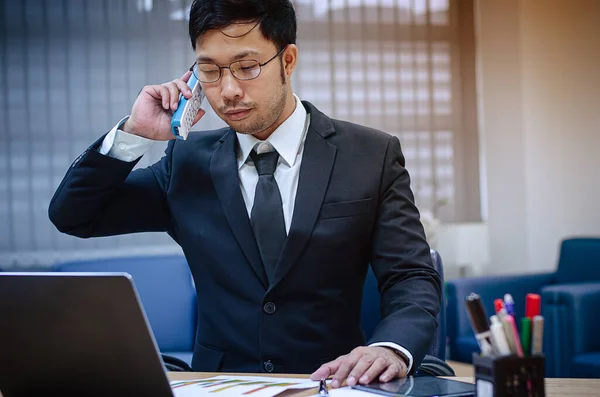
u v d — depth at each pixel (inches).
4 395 43.4
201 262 62.5
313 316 59.8
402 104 202.2
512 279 165.5
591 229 189.6
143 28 190.9
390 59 201.6
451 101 203.5
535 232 201.0
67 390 41.6
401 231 60.3
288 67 59.7
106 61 189.5
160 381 39.0
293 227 59.5
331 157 61.9
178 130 60.9
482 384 37.1
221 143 64.7
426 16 202.4
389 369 47.8
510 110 202.4
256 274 60.1
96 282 37.6
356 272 61.7
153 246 189.0
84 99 188.5
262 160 62.1
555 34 194.7
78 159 62.4
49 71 187.3
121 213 64.5
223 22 54.4
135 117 61.8
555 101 195.5
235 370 60.3
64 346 39.9
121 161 61.8
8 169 185.6
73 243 186.7
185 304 126.2
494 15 202.2
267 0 55.4
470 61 203.5
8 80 185.9
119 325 38.1
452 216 203.3
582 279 166.1
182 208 63.7
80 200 61.6
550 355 138.9
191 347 125.4
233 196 61.2
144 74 190.9
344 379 47.4
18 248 185.3
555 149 195.9
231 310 60.8
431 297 56.7
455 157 203.6
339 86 200.1
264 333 59.5
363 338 62.9
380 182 61.7
